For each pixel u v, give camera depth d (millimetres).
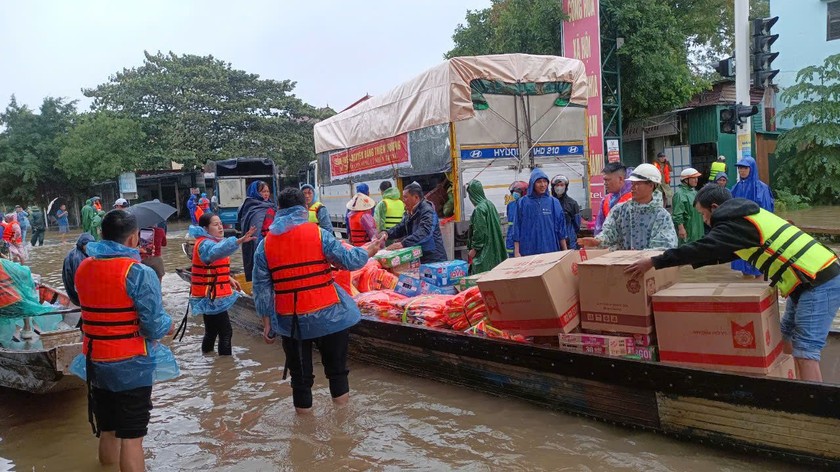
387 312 6047
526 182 9539
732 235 3912
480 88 9250
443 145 9352
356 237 9438
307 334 4488
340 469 4012
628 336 4277
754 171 9219
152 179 36250
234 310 8312
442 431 4465
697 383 3760
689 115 20922
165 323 3779
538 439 4203
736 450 3727
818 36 21281
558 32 17391
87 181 36469
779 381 3457
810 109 19281
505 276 4633
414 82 10078
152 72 36781
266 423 4855
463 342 5070
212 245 6520
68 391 5988
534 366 4578
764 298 3760
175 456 4355
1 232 17281
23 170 35438
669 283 4480
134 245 3908
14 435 4934
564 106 9852
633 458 3838
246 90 36406
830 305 3910
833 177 19672
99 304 3701
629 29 18297
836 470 3357
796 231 3965
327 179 14758
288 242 4461
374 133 11781
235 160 21859
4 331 5652
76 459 4434
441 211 10250
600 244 5512
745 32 12266
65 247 24344
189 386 5934
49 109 37344
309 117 37625
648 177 5070
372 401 5156
